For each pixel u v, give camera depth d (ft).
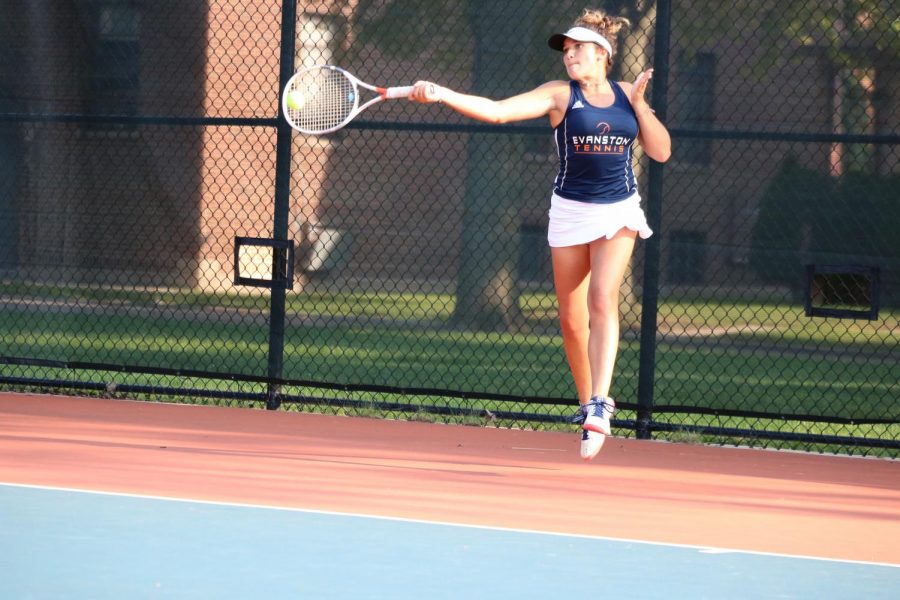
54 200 91.66
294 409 86.28
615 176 54.80
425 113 101.71
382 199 105.50
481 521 52.08
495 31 98.63
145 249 91.09
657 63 77.82
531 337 111.24
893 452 77.82
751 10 95.91
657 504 57.93
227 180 93.97
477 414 81.30
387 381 107.55
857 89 84.17
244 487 57.62
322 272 106.22
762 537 51.44
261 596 39.14
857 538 52.06
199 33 90.12
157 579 40.78
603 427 54.19
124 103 89.71
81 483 57.00
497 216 102.17
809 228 80.53
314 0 101.91
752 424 90.74
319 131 55.06
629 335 105.09
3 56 90.94
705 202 87.04
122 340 119.14
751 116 93.35
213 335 122.72
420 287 104.47
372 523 50.75
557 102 54.54
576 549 47.42
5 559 42.68
